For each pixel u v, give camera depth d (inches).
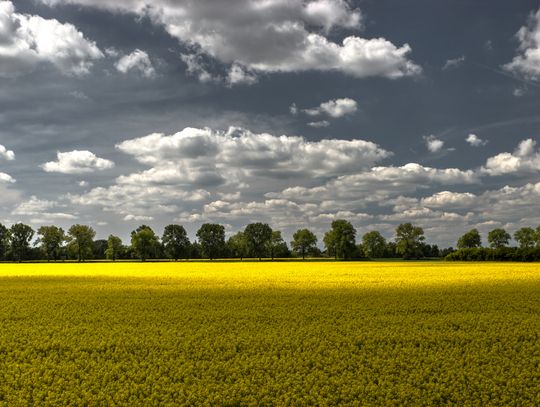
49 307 971.9
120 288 1327.5
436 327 768.9
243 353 626.2
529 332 711.1
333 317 845.2
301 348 654.5
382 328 758.5
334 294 1142.3
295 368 568.7
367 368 565.0
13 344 666.8
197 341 685.3
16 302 1047.0
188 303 1016.2
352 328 767.7
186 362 583.2
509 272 1955.0
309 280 1550.2
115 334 731.4
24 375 536.7
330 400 480.7
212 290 1250.6
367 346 653.3
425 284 1378.0
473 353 616.7
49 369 571.5
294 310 916.6
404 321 818.2
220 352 632.4
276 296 1117.1
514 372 545.3
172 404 466.3
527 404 466.0
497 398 474.3
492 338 685.9
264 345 666.2
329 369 561.9
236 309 936.9
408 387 509.7
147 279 1672.0
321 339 694.5
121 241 5088.6
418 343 678.5
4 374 544.4
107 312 912.9
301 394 498.6
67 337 712.4
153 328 768.3
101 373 549.0
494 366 565.0
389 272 1998.0
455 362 579.5
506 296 1097.4
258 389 505.4
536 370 553.3
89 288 1338.6
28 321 831.1
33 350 641.6
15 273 2158.0
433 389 502.6
